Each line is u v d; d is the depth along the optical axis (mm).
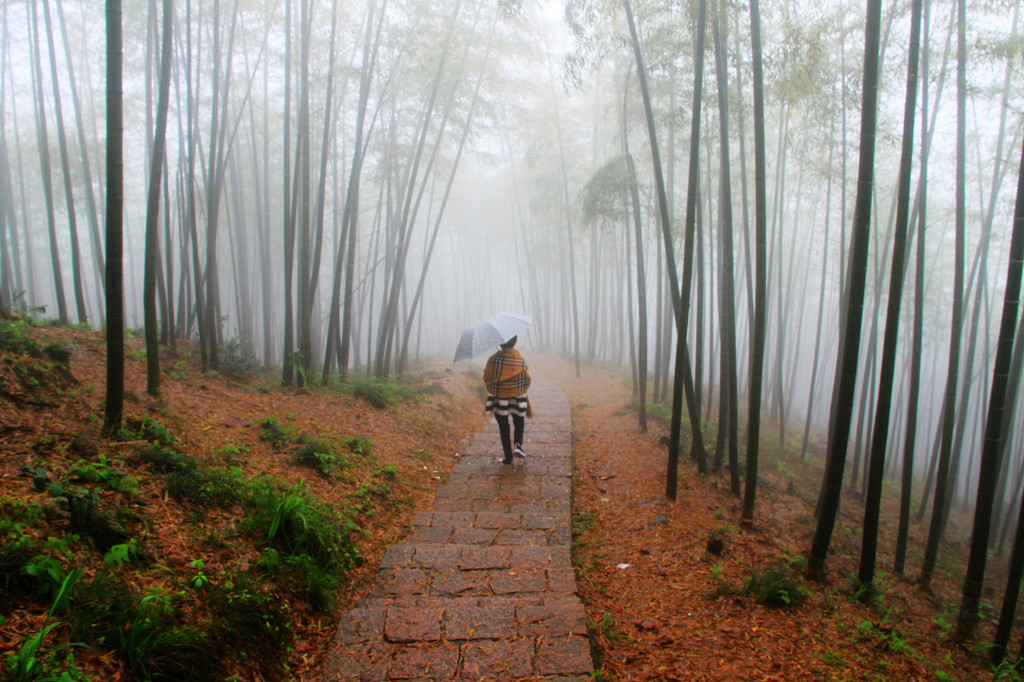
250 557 3455
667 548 4820
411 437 7504
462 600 3680
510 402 6863
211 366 8008
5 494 3119
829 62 8164
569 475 6543
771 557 4867
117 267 4293
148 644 2486
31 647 2109
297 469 5230
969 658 4250
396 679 2891
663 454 7562
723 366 7336
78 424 4375
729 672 3191
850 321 4363
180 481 3900
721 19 6195
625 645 3418
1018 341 6918
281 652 3010
